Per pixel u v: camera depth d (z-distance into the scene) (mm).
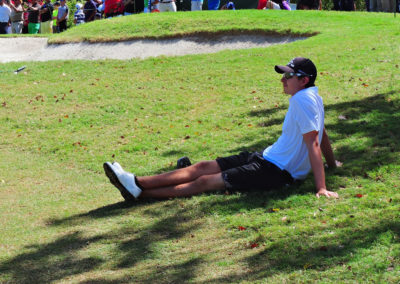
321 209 4828
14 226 5453
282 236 4430
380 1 19906
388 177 5473
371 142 6629
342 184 5441
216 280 3877
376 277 3594
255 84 11250
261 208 5078
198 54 14766
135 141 8883
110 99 11406
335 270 3760
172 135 8930
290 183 5426
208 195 5508
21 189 6926
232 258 4211
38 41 19047
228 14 17969
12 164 8234
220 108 10047
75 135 9547
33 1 22719
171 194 5586
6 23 22172
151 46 16875
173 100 10906
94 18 23922
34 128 10148
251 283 3750
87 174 7586
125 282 4008
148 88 11961
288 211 4926
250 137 8133
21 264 4469
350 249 4020
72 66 15047
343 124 7637
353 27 15258
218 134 8625
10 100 11930
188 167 5645
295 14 17469
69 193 6613
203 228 4879
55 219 5574
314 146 5102
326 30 15258
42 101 11734
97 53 17219
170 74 12953
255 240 4445
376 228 4266
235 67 12734
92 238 4914
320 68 11398
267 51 13812
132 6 22000
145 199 5730
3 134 9977
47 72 14617
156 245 4629
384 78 9891
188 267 4152
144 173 7305
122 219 5281
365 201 4863
